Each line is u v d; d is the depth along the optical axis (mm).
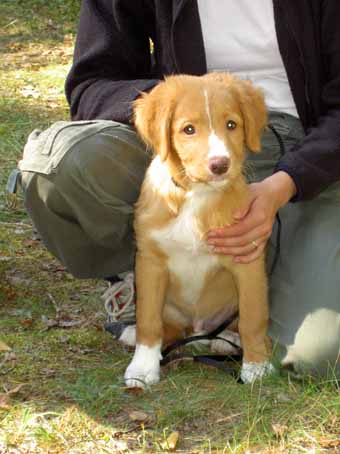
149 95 3340
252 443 3002
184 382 3445
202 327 3816
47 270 4719
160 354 3521
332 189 3785
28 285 4508
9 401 3279
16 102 8227
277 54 3766
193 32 3713
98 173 3527
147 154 3695
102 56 3930
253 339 3477
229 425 3129
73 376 3504
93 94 3842
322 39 3707
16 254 4930
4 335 3871
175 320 3814
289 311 3514
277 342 3506
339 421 3123
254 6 3719
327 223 3596
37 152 3602
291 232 3721
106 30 3926
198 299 3682
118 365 3615
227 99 3193
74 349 3770
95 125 3629
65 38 11617
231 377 3521
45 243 3877
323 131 3521
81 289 4484
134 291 3838
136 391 3354
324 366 3344
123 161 3598
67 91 4023
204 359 3602
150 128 3312
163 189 3367
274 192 3381
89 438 3045
